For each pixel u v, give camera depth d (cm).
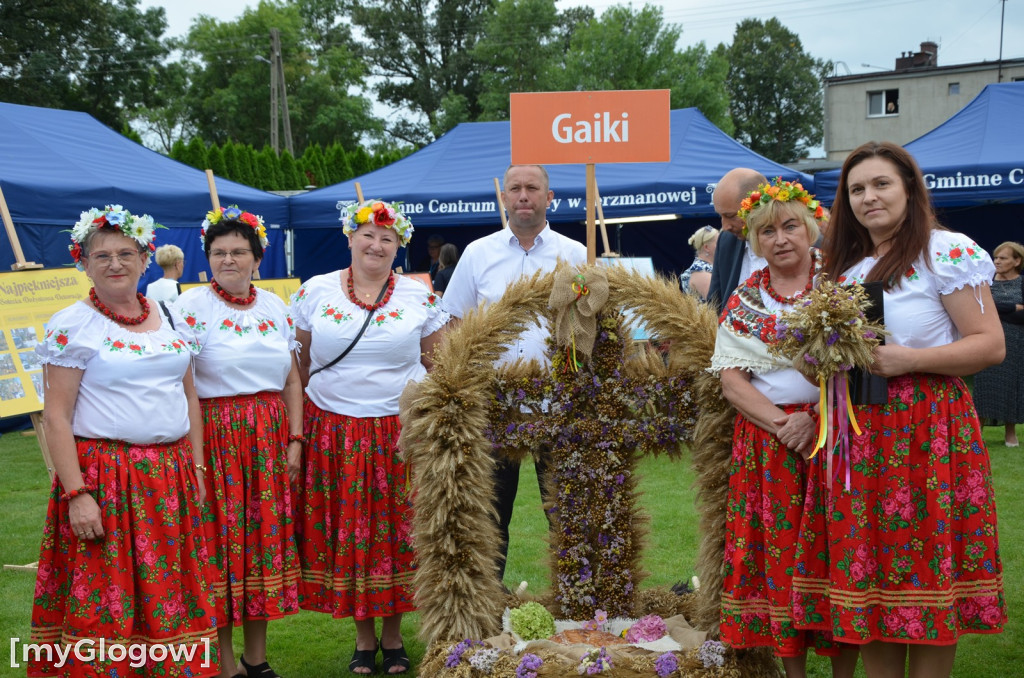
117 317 284
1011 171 933
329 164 2116
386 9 4744
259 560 317
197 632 287
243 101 4075
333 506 330
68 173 826
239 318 322
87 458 274
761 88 5878
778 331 238
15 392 531
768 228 254
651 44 3991
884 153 243
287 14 4278
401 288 346
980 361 230
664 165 1063
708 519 275
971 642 346
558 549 299
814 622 240
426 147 1223
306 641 377
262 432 318
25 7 3206
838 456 234
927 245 238
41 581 276
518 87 4316
